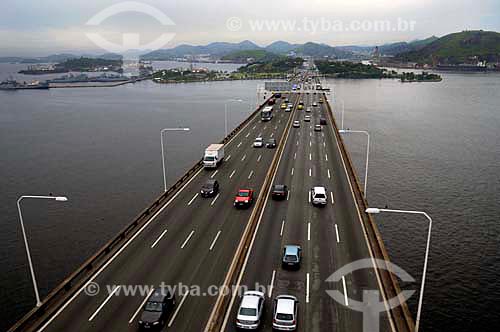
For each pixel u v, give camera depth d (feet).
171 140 391.24
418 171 276.82
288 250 118.11
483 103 634.84
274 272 113.91
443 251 166.91
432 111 556.10
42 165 305.73
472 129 426.10
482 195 230.89
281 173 207.82
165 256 123.85
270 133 311.88
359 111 552.82
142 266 118.21
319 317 94.38
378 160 304.91
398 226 189.57
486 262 158.61
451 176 265.95
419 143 362.12
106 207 219.41
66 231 190.60
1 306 134.62
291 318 89.30
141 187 251.80
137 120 514.68
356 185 181.78
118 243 133.18
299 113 411.13
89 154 339.16
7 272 155.33
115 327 92.17
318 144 271.90
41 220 203.62
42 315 97.19
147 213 157.17
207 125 467.93
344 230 140.26
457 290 140.67
